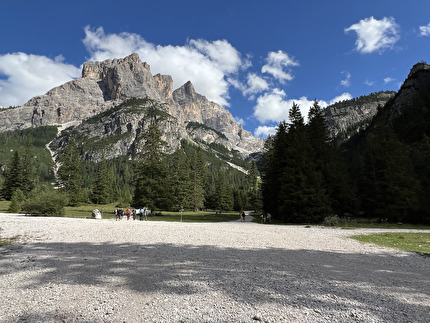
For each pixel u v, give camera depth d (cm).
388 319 541
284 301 630
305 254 1268
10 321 520
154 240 1652
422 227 2945
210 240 1677
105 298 647
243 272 892
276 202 4094
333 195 3841
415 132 7100
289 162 3662
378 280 838
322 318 539
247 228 2528
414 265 1109
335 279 830
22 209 4003
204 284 755
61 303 616
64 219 3288
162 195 4922
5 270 921
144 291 697
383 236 2039
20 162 8319
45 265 990
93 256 1157
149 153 5100
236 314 553
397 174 3669
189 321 520
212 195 9962
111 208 6725
